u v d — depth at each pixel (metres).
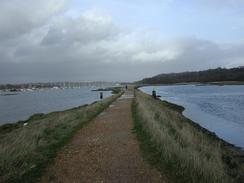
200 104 48.03
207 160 8.57
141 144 11.29
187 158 8.17
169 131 13.87
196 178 7.22
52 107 57.16
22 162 8.63
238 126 25.62
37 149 10.38
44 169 8.41
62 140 12.24
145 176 7.70
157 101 41.88
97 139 12.68
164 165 8.48
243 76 184.62
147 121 14.91
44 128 14.45
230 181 7.53
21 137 12.02
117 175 7.82
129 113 22.81
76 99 81.00
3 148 9.49
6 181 7.25
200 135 15.48
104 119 19.55
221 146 14.89
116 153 10.09
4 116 43.00
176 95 77.06
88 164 8.88
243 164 11.22
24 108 57.62
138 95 44.00
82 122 17.67
